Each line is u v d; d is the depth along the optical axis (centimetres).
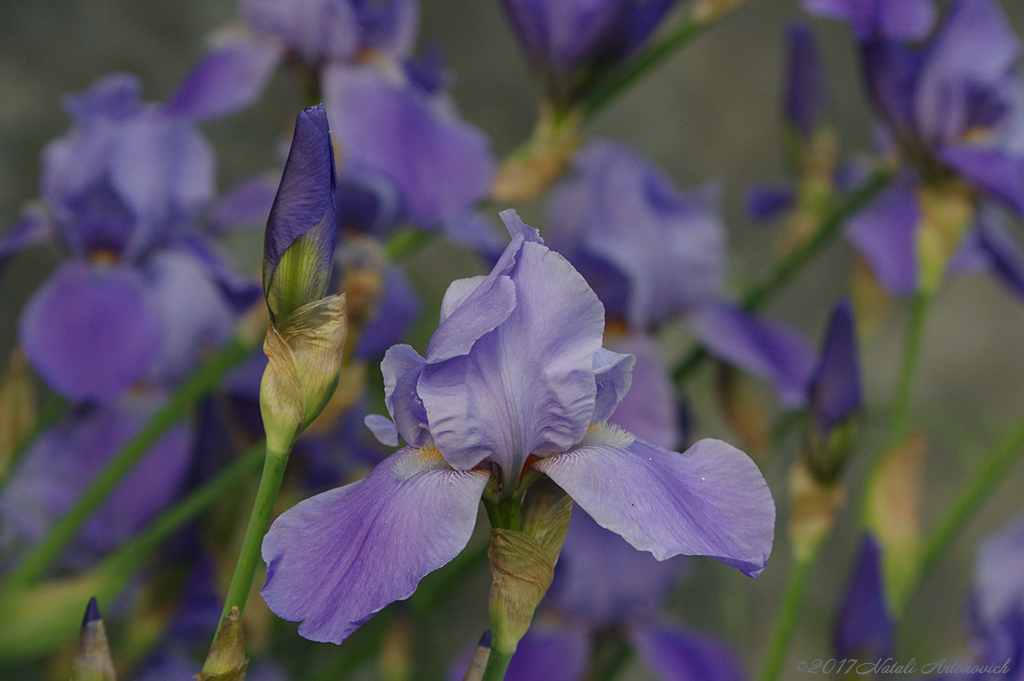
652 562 130
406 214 111
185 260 129
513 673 125
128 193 121
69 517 108
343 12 118
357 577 84
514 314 87
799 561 106
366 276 104
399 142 115
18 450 114
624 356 88
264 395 87
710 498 87
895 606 108
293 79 126
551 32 113
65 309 116
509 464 87
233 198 131
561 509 87
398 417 87
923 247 115
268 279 87
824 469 105
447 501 86
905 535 108
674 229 132
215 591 116
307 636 83
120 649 116
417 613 122
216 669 86
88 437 126
